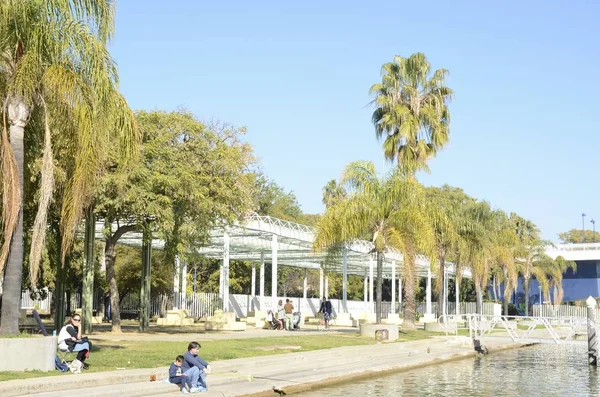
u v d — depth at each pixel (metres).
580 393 18.55
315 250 32.28
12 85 16.00
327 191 73.81
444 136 40.34
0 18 15.55
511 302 79.56
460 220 45.84
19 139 16.22
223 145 30.64
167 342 24.34
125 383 14.84
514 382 20.81
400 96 40.28
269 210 74.25
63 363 15.50
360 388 18.28
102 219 31.17
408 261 31.48
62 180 20.94
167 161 28.17
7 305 15.82
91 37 16.28
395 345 28.92
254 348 23.56
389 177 32.16
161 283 48.66
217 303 47.12
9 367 14.71
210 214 29.91
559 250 78.25
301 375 18.91
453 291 80.56
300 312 43.09
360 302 61.41
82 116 16.23
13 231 16.02
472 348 32.12
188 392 14.70
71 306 46.47
